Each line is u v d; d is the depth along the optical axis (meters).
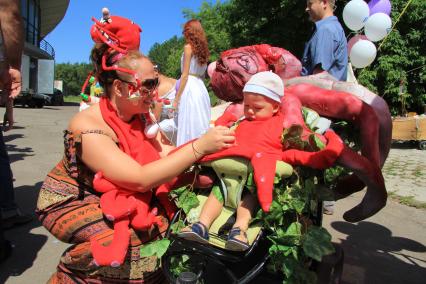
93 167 2.14
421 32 13.02
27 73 31.70
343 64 3.48
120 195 2.13
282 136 2.17
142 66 2.13
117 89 2.17
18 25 3.18
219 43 21.88
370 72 11.70
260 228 2.12
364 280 3.45
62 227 2.15
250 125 2.28
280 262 2.06
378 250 4.16
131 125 2.28
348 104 2.48
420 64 13.25
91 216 2.13
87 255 2.07
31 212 4.50
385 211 5.55
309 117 2.42
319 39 3.34
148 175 2.07
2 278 3.15
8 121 3.91
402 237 4.57
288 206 2.06
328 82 2.74
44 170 6.59
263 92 2.23
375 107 2.62
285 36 13.97
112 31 2.20
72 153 2.19
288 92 2.63
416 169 9.11
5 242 3.43
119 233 2.03
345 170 2.43
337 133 2.68
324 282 2.56
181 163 2.09
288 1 13.26
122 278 2.13
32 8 34.47
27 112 21.30
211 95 9.63
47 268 3.35
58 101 35.72
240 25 15.62
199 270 2.21
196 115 4.59
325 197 2.23
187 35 4.59
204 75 4.89
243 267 2.30
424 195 6.52
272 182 2.01
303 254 2.11
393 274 3.60
